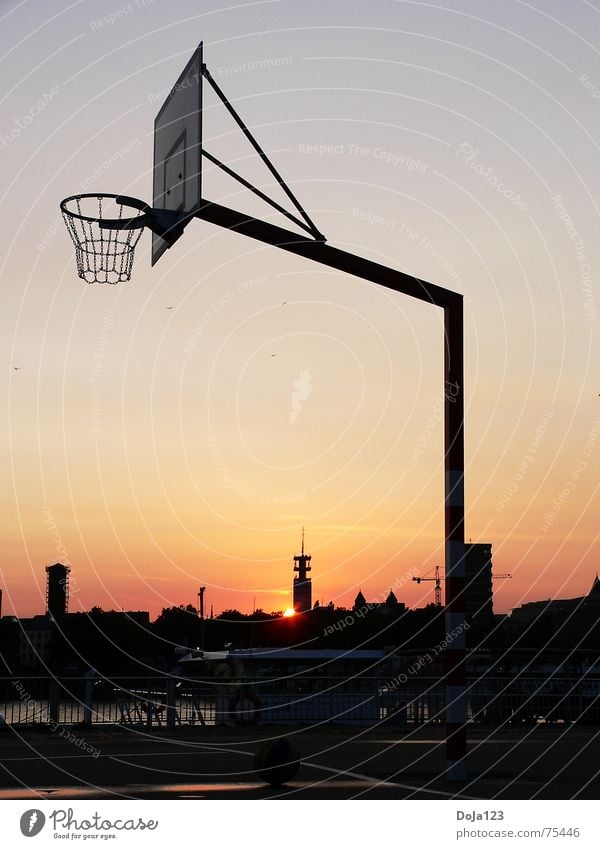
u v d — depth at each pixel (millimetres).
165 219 12383
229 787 10945
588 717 21500
